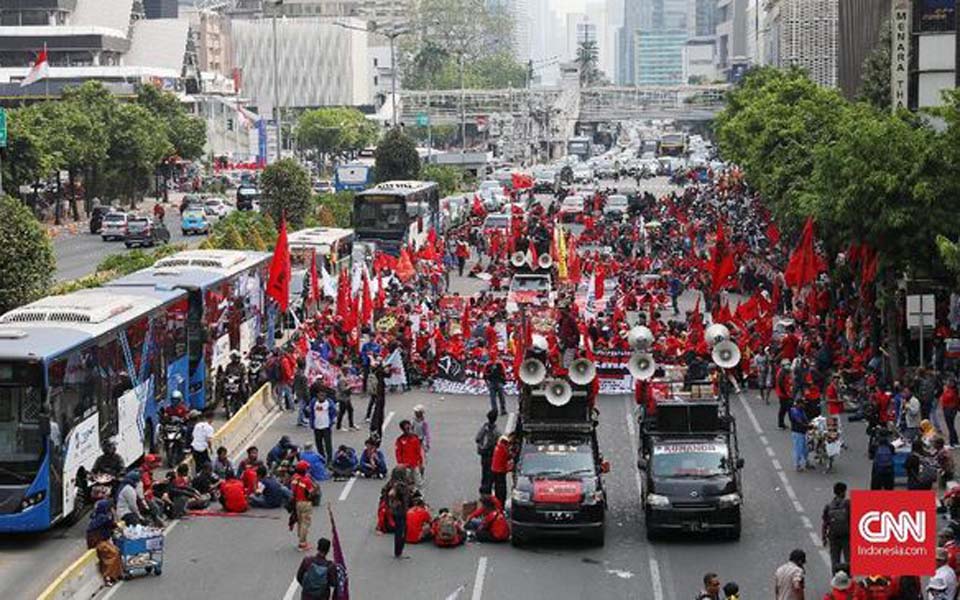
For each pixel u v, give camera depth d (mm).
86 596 29703
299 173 94312
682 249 85750
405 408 50375
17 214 53594
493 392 48031
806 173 73750
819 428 40250
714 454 33688
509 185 152250
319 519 35938
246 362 53219
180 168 174875
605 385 53000
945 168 47469
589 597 29375
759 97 105500
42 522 33094
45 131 121500
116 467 35938
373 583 30438
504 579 30688
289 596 29703
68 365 34500
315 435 40781
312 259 64750
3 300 52562
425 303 62500
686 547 33000
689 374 38562
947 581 25625
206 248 74938
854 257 53969
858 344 51562
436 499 37344
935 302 50969
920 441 35719
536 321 57125
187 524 35688
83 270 85875
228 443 43219
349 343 53750
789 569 25734
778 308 65625
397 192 84688
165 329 43562
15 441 33031
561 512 32562
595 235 98000
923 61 69438
